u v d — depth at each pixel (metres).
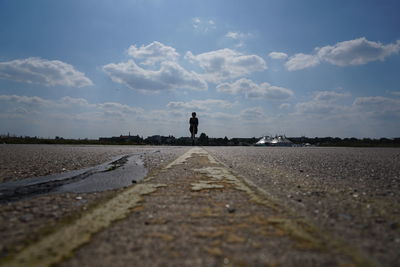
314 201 2.91
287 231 1.97
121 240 1.79
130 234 1.90
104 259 1.51
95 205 2.73
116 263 1.47
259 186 3.82
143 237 1.84
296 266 1.45
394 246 1.72
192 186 3.80
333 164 7.19
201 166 6.55
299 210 2.54
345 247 1.70
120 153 11.96
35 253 1.59
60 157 8.75
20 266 1.43
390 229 2.04
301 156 10.70
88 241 1.77
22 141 25.28
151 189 3.57
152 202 2.85
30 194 3.33
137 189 3.57
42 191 3.52
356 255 1.58
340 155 11.49
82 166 6.53
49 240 1.78
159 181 4.25
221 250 1.64
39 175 4.99
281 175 4.98
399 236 1.89
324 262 1.49
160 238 1.82
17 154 9.70
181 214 2.40
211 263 1.47
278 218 2.28
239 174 5.09
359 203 2.84
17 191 3.52
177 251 1.62
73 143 28.69
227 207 2.64
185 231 1.96
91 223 2.14
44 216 2.33
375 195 3.25
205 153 12.91
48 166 6.24
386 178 4.64
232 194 3.26
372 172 5.46
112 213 2.42
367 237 1.87
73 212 2.47
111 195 3.26
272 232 1.95
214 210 2.53
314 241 1.79
